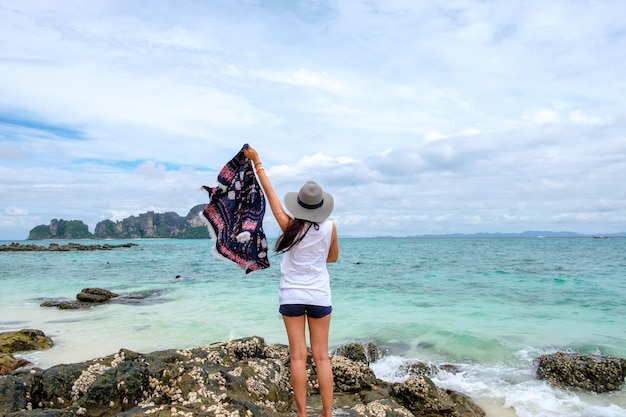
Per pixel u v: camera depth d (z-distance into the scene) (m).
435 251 61.56
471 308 15.36
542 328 12.26
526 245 87.75
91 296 17.02
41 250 68.38
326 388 4.38
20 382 5.40
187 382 5.26
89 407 5.05
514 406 7.34
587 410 7.14
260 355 7.79
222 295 18.47
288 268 4.36
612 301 16.56
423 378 7.39
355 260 41.66
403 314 14.28
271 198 4.48
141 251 69.00
